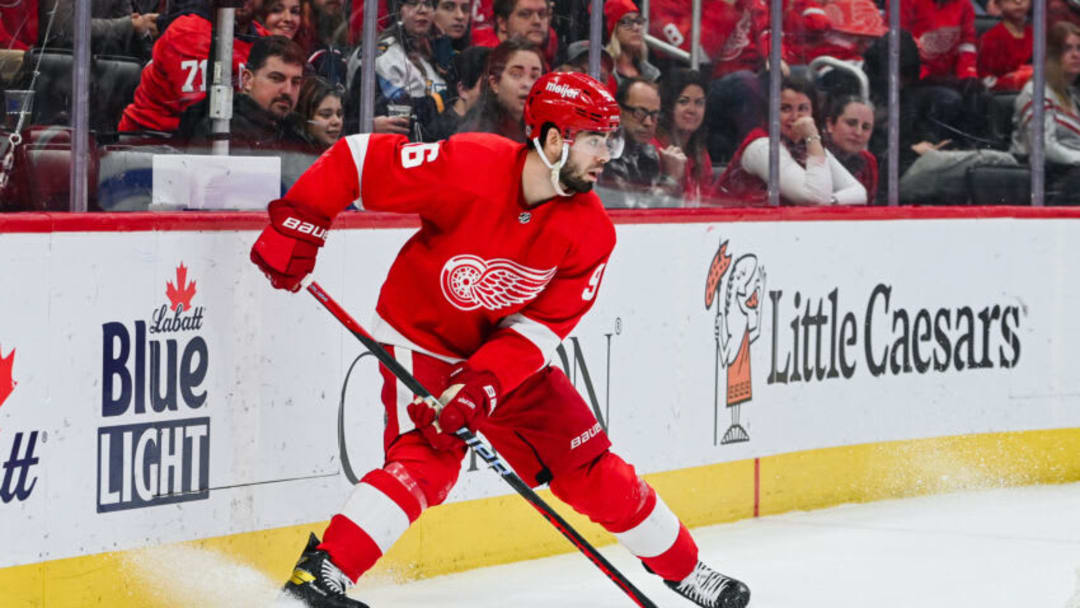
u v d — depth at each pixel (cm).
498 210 586
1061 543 854
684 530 671
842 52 962
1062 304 1061
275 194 723
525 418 629
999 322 1037
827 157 962
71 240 590
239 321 658
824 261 945
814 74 952
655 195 887
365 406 718
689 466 877
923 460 1003
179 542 641
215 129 698
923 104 1005
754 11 918
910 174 1008
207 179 692
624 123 868
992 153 1037
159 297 624
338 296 702
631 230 833
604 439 647
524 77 827
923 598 725
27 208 631
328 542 578
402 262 611
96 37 647
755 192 932
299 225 594
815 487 949
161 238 623
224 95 698
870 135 980
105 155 655
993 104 1034
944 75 1010
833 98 960
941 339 1009
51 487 591
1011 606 711
